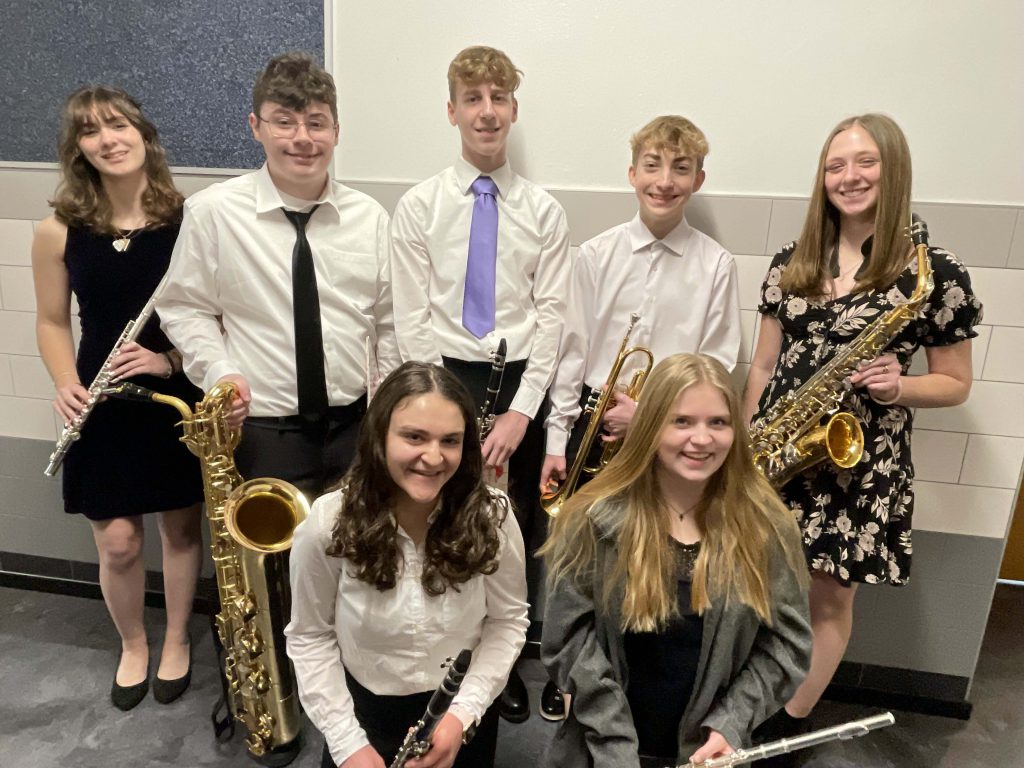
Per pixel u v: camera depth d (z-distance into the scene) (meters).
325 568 1.30
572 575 1.33
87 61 2.12
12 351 2.37
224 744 1.92
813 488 1.65
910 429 1.66
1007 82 1.78
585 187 2.00
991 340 1.93
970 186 1.86
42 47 2.13
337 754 1.29
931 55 1.79
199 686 2.12
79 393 1.85
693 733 1.32
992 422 1.98
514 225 1.86
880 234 1.54
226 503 1.63
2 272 2.30
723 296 1.87
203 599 2.46
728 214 1.96
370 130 2.05
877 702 2.18
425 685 1.36
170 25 2.06
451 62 1.90
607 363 1.95
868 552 1.60
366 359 1.81
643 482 1.32
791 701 1.88
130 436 1.91
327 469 1.80
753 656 1.34
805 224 1.67
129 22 2.08
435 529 1.28
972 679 2.23
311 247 1.72
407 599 1.29
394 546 1.26
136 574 2.04
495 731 1.52
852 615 2.07
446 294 1.86
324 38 2.00
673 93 1.91
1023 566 2.74
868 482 1.60
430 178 1.97
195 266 1.71
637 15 1.87
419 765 1.24
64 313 1.93
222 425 1.67
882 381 1.52
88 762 1.86
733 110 1.90
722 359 1.89
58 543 2.53
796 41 1.83
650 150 1.72
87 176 1.83
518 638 1.41
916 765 1.94
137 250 1.84
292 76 1.60
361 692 1.40
